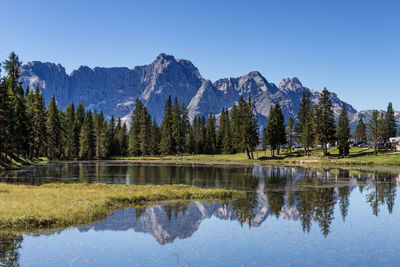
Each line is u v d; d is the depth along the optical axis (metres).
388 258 15.52
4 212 21.00
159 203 29.61
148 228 20.50
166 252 15.98
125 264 14.23
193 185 43.56
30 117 85.25
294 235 19.55
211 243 17.66
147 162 103.81
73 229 19.88
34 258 14.78
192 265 14.24
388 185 44.56
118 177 53.09
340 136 104.44
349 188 41.38
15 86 73.38
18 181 42.62
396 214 25.91
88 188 35.00
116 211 25.58
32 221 20.05
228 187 42.03
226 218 24.00
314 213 26.17
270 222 22.94
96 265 14.04
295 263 14.73
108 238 18.16
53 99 107.19
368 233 20.14
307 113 118.31
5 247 16.25
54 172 59.44
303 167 80.06
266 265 14.38
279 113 112.00
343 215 25.47
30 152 85.06
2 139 62.50
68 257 14.98
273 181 49.12
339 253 16.20
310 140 104.94
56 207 23.17
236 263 14.62
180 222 22.33
